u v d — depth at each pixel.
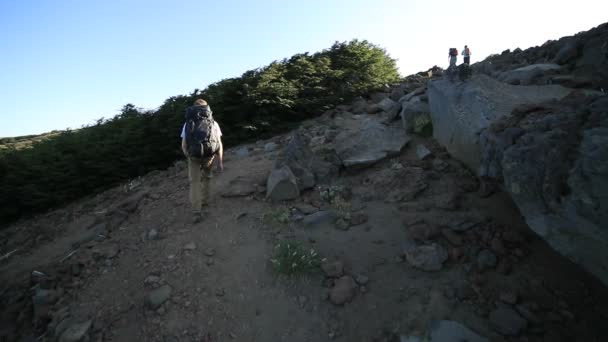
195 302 3.35
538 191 2.92
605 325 2.76
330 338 2.97
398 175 5.00
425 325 2.93
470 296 3.13
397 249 3.78
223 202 5.02
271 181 4.98
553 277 3.20
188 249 4.05
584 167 2.55
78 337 3.12
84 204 7.19
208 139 4.43
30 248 5.55
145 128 8.52
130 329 3.16
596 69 5.04
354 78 10.25
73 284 3.87
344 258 3.77
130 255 4.18
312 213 4.55
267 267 3.71
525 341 2.74
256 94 8.44
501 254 3.48
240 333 3.05
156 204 5.42
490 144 3.72
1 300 4.05
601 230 2.46
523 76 5.82
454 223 3.89
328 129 7.37
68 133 9.37
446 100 5.23
